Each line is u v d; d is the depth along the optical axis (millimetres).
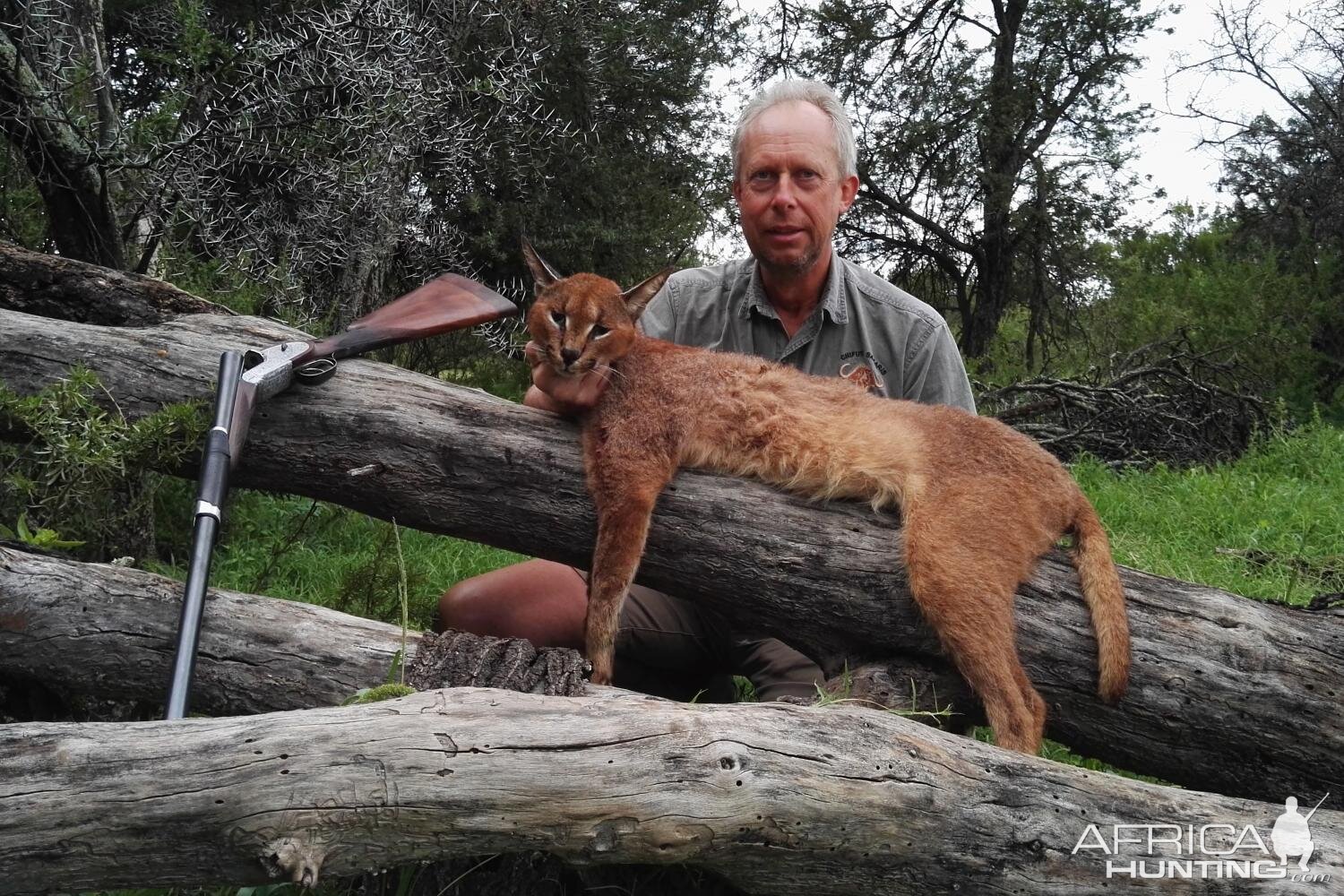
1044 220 6844
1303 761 1268
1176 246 7367
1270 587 2258
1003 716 1232
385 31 2516
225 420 1231
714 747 980
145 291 1580
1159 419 4227
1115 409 4191
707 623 1610
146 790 883
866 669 1342
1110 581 1311
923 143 6891
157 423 1357
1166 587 1342
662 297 1853
